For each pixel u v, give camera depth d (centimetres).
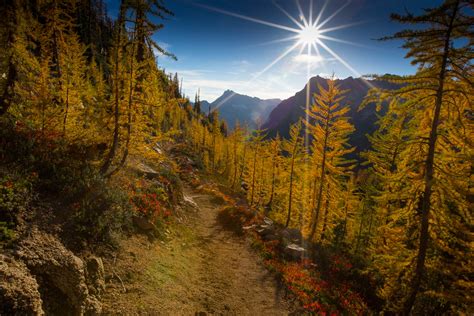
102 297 760
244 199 4575
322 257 1798
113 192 1235
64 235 848
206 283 1182
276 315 1067
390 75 905
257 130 4228
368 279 1569
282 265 1541
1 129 1112
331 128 2217
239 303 1091
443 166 970
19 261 612
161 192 1797
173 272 1112
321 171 2317
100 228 988
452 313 1093
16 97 1427
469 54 791
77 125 1631
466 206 884
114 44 1419
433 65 910
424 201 929
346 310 1209
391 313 1309
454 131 902
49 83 1656
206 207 2812
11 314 462
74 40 2002
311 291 1291
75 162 1267
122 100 1513
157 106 1620
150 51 1551
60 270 661
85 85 2045
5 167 941
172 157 5666
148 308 815
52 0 1853
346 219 2744
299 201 2989
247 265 1486
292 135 2984
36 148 1146
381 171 1844
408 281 1070
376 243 1775
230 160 6300
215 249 1634
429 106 982
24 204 838
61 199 997
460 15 774
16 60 1372
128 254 1016
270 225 2297
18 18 1413
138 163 1948
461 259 1004
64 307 613
